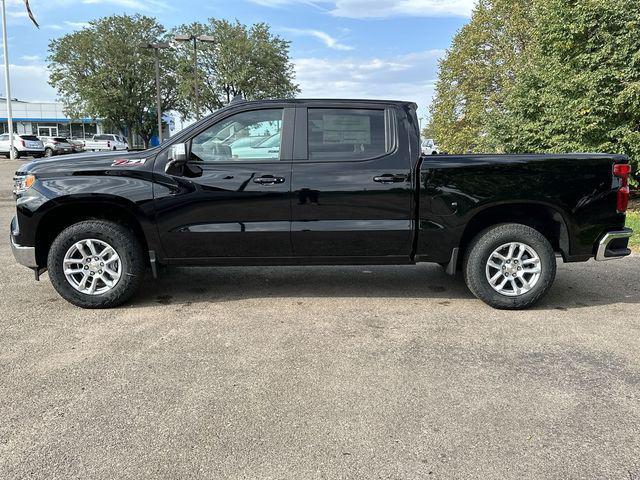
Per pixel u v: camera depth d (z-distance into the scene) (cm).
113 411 304
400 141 478
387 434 281
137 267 485
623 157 484
